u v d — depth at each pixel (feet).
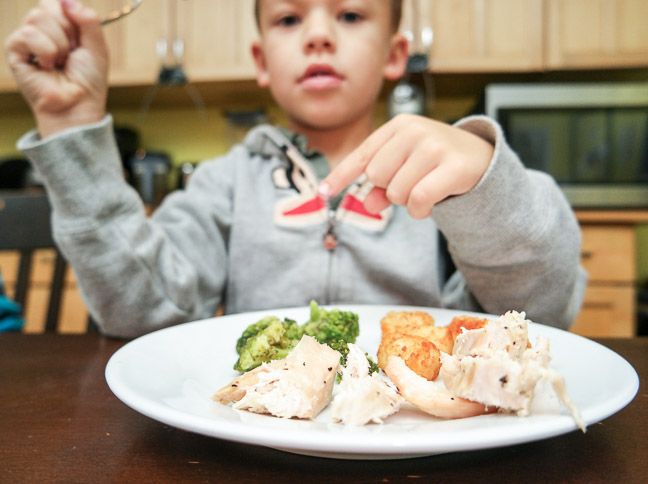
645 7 6.38
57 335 2.47
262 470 1.01
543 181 2.31
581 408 1.03
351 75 3.16
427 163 1.70
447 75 6.91
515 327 1.40
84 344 2.24
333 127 3.38
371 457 1.03
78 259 2.36
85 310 6.70
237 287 3.14
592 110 6.02
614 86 5.96
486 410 1.11
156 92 7.44
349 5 3.11
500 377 1.07
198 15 6.84
